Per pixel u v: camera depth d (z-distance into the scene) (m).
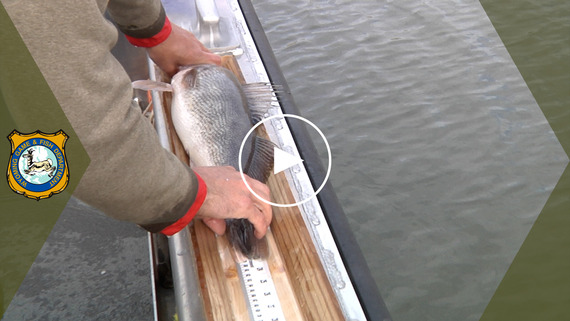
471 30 3.28
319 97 2.72
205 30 1.44
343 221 0.99
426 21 3.28
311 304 0.84
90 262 1.57
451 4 3.50
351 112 2.70
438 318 1.95
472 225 2.30
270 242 0.94
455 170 2.48
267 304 0.84
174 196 0.76
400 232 2.23
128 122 0.66
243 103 1.23
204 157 1.13
